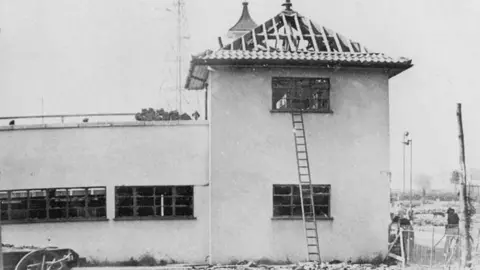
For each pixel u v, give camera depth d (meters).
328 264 21.48
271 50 22.56
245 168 22.23
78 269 20.98
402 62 22.28
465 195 17.88
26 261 17.05
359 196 22.59
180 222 22.41
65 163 22.48
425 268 20.47
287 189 22.47
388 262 22.28
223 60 21.64
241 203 22.16
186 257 22.33
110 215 22.31
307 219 22.27
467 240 18.09
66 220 22.20
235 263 21.97
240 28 34.53
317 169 22.48
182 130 22.77
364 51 23.34
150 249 22.27
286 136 22.44
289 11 25.12
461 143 17.28
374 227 22.55
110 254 22.17
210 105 22.33
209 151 22.44
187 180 22.58
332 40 24.27
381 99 22.84
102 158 22.58
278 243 22.12
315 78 22.69
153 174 22.56
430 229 39.06
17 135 22.50
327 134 22.59
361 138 22.72
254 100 22.39
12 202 22.36
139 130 22.70
